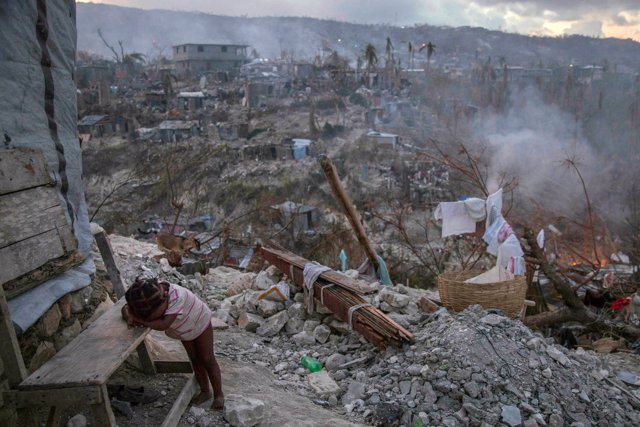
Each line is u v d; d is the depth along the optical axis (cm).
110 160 5697
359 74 10794
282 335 564
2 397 267
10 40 331
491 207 743
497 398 394
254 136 7325
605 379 471
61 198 371
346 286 534
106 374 261
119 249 743
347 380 454
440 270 1636
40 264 332
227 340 529
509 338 446
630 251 2169
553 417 386
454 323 459
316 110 8650
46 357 340
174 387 361
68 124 388
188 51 11969
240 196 4778
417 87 10262
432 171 4653
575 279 1356
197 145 6397
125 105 8581
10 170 317
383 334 461
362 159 6119
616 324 866
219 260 1342
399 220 1717
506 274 607
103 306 415
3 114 325
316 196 5141
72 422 304
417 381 412
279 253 653
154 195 2789
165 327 311
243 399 349
